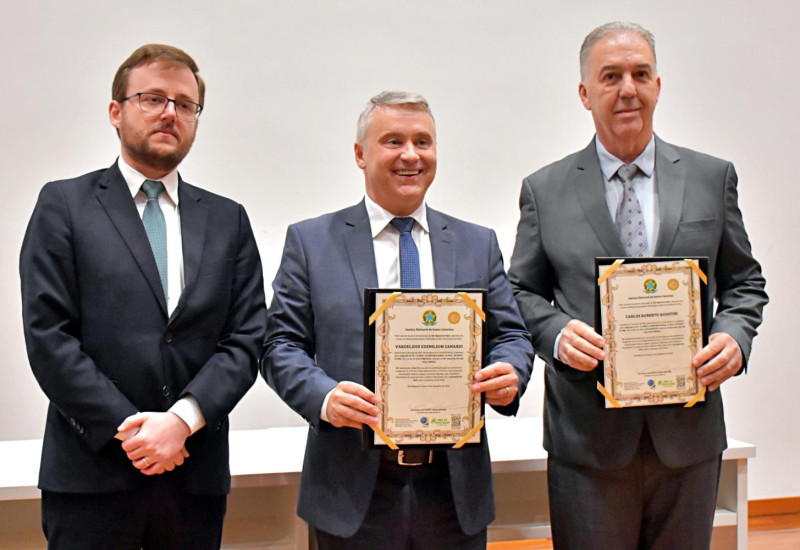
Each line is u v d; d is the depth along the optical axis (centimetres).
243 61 296
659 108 337
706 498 188
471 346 162
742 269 196
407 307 160
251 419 299
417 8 311
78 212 165
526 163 325
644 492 190
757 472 352
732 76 343
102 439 154
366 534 169
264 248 302
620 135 189
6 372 281
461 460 171
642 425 185
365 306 160
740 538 236
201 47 293
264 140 300
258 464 220
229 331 178
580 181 197
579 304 190
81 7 283
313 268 180
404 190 176
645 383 176
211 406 162
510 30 320
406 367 161
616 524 189
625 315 176
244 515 241
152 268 166
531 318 194
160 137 169
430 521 170
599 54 190
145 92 169
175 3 290
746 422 350
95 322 161
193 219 177
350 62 306
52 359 154
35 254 161
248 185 299
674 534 189
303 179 304
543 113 325
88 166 287
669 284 176
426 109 179
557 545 199
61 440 162
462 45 316
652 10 334
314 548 209
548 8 323
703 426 187
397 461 169
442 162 316
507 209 324
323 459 175
